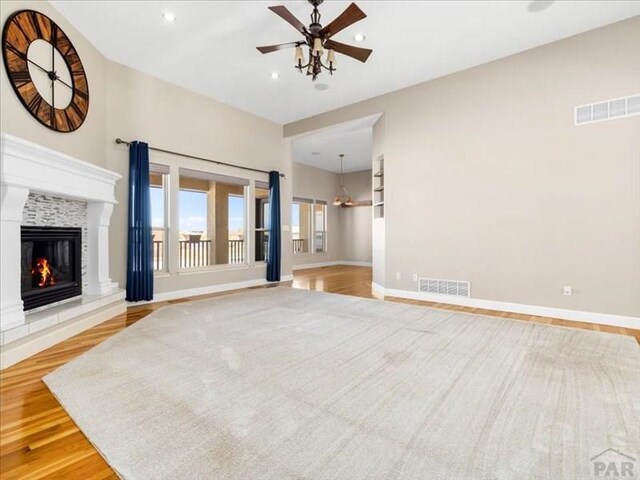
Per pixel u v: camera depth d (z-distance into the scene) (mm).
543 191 4000
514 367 2375
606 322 3619
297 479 1311
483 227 4449
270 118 6570
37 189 2744
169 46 4047
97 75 4082
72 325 3176
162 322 3615
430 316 3873
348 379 2193
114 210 4383
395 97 5305
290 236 7098
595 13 3416
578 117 3771
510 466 1375
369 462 1403
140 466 1396
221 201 7547
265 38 3881
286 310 4164
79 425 1698
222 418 1742
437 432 1612
